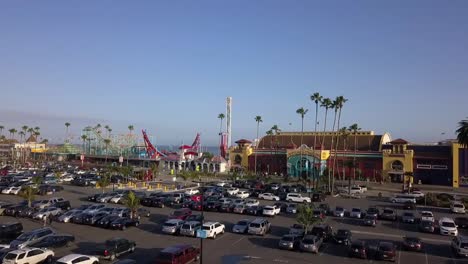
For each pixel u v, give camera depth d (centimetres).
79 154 18912
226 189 8006
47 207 5419
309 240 3881
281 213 6116
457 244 3847
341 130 12381
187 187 9100
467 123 6438
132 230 4700
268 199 7481
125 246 3609
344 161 11894
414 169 11256
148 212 5591
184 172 10556
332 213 6078
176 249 3244
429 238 4566
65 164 15800
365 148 12250
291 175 12244
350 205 7181
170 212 5950
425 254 3884
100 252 3397
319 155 11750
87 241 4081
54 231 4219
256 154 13550
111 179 9625
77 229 4662
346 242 4156
